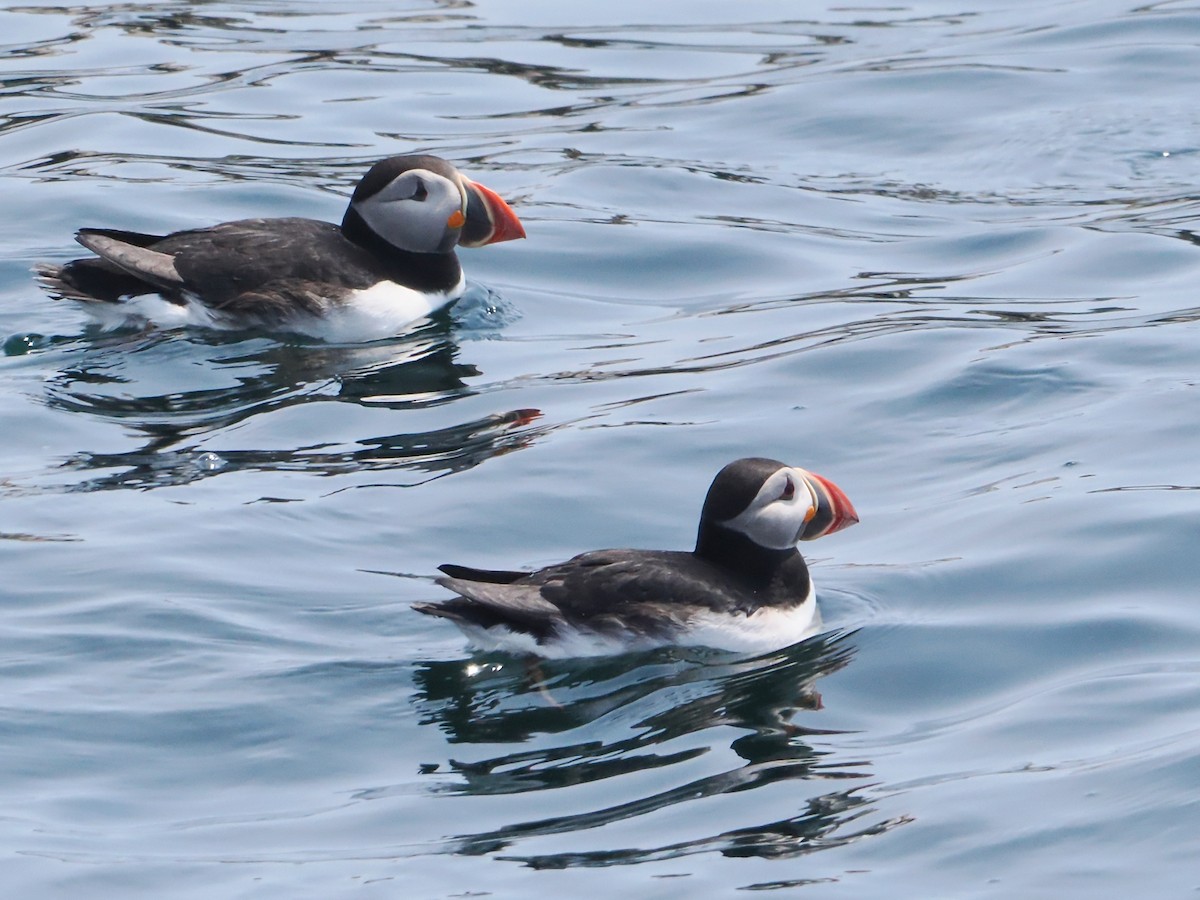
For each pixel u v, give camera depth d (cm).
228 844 849
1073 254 1728
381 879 813
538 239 1806
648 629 1022
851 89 2222
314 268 1532
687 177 1969
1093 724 947
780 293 1673
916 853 829
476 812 877
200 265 1507
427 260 1600
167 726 955
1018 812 859
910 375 1441
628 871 816
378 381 1452
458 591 985
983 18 2509
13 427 1338
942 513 1212
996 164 2000
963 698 998
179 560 1134
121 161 1967
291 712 970
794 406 1393
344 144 2050
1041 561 1134
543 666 1017
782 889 800
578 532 1201
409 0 2616
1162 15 2444
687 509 1232
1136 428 1312
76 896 803
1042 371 1428
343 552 1162
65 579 1105
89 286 1511
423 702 983
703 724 966
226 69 2294
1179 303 1577
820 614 1097
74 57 2330
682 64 2342
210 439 1333
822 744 945
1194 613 1063
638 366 1491
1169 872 806
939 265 1731
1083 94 2181
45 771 912
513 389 1441
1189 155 1994
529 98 2220
